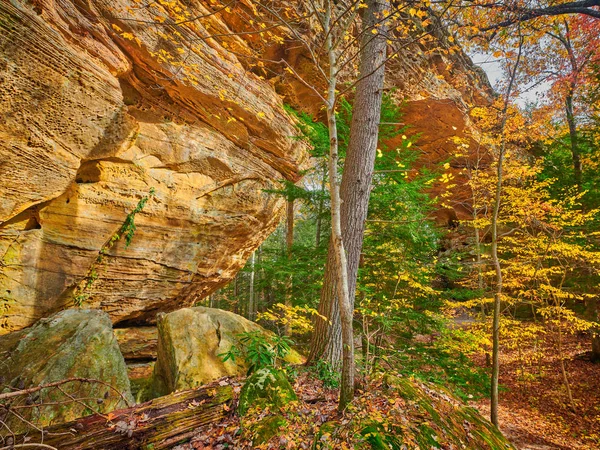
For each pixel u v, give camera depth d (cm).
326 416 275
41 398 301
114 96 527
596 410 757
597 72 830
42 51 416
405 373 405
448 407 308
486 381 582
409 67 901
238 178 834
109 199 602
